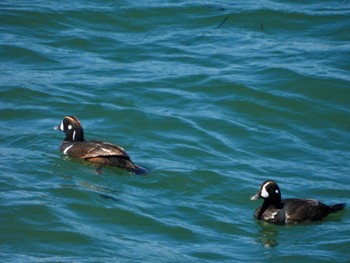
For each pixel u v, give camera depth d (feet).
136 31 91.71
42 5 95.25
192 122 72.69
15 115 72.49
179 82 80.12
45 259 50.16
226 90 78.84
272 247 53.52
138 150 67.15
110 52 86.84
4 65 82.84
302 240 54.90
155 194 59.72
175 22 93.40
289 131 73.61
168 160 65.57
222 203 59.77
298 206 57.41
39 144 66.28
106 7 95.14
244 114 75.66
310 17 93.66
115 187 59.77
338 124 75.41
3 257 50.31
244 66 83.56
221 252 52.70
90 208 56.70
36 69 82.28
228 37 90.38
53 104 74.38
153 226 55.47
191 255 52.01
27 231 53.62
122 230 54.95
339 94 78.84
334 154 70.13
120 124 71.67
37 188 58.59
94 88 77.97
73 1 96.89
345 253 52.70
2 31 89.56
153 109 74.69
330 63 84.07
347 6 97.25
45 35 89.66
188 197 59.98
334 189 63.05
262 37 90.58
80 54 86.28
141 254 51.67
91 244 52.60
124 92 77.51
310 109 76.95
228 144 69.77
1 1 95.96
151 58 85.66
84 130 70.08
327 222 57.62
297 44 88.89
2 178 59.36
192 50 87.30
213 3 97.50
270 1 98.94
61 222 54.54
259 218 57.41
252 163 66.80
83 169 61.72
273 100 77.77
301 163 67.77
